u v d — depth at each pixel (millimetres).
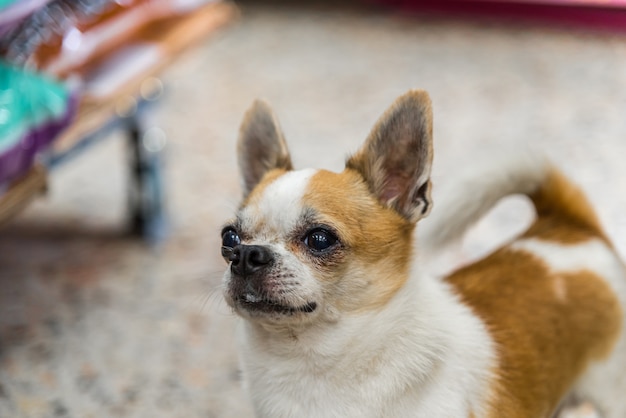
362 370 686
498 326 724
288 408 696
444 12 1901
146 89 1075
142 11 1033
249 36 1845
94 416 855
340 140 1332
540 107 1406
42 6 896
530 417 718
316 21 1922
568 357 737
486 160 777
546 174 781
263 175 739
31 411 858
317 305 670
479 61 1625
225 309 964
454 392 691
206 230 1118
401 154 705
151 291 1006
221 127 1420
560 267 755
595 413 780
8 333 949
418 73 1588
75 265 1047
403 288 687
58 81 900
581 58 1606
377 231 683
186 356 922
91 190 1242
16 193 862
